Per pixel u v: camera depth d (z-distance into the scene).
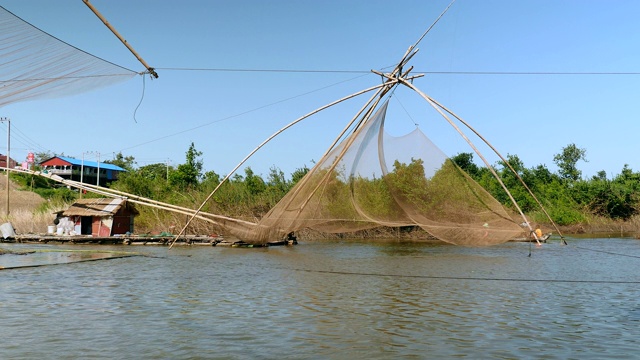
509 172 48.75
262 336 7.63
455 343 7.32
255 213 31.80
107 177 80.88
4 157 66.50
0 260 17.36
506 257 20.25
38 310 9.30
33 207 38.75
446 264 17.61
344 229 21.86
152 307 9.70
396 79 16.67
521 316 9.11
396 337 7.62
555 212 40.88
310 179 18.09
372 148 17.95
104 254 19.84
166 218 30.84
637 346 7.18
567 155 62.31
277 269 15.86
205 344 7.18
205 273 14.68
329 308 9.76
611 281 13.50
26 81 8.14
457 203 17.52
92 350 6.86
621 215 44.72
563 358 6.64
